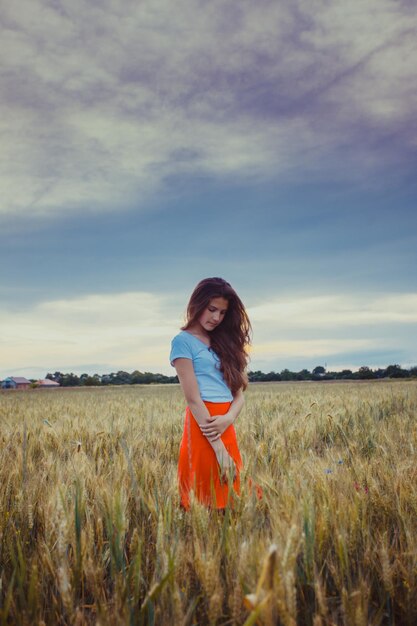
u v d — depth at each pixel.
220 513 2.53
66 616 1.79
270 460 3.68
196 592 1.80
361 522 2.23
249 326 3.15
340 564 1.85
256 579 1.57
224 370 2.97
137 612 1.67
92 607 1.76
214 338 3.07
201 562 1.68
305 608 1.80
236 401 3.05
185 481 2.88
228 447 2.93
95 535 2.30
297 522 1.82
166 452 4.68
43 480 2.85
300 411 8.47
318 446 5.54
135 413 9.22
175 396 21.00
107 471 3.37
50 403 15.52
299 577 1.87
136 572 1.76
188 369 2.87
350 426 6.74
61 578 1.63
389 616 1.82
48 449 4.84
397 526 2.36
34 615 1.63
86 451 4.80
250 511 2.16
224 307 2.96
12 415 9.44
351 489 2.54
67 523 1.94
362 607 1.61
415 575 1.83
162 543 1.85
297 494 2.33
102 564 2.01
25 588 1.82
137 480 2.90
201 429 2.79
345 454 4.10
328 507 2.19
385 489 2.71
